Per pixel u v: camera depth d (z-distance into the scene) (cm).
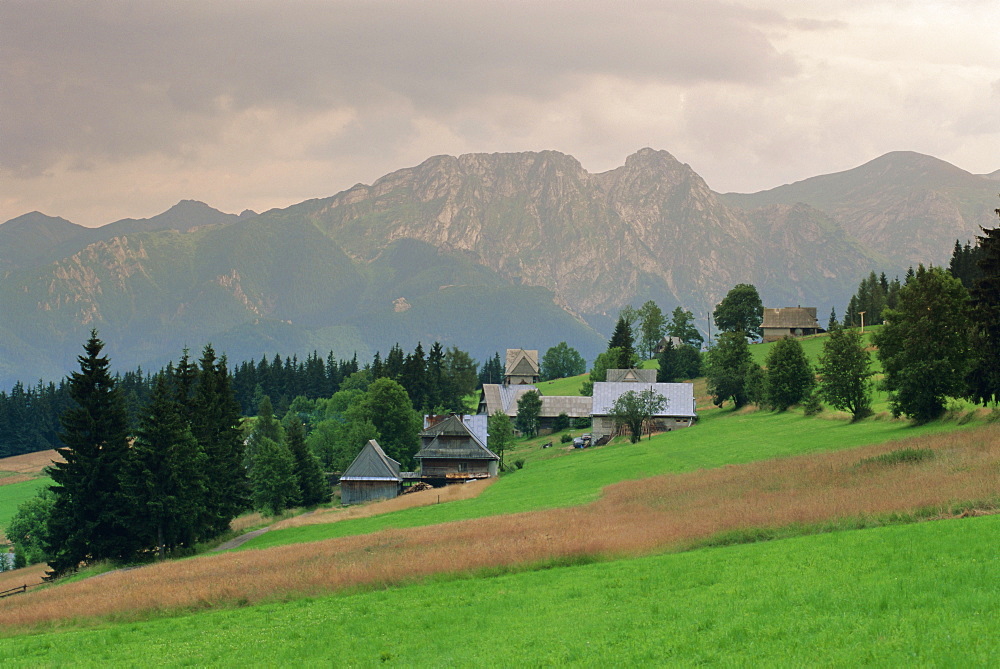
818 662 2131
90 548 7619
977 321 7381
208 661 3105
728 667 2195
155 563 7119
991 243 7350
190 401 9319
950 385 7869
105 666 3142
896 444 6688
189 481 8075
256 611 3978
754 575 3303
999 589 2556
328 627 3419
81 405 7731
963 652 2042
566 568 4209
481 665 2566
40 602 5059
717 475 7050
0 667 3250
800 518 4450
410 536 6028
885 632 2289
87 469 7575
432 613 3475
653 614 2917
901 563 3059
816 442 8694
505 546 4800
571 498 7519
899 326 8119
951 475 4916
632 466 9481
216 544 8456
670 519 5200
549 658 2525
